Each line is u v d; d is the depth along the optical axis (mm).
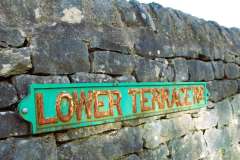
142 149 2598
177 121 3035
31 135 1845
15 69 1796
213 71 3713
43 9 1994
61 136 1996
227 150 3844
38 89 1847
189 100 3172
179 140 3041
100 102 2205
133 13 2701
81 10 2215
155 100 2713
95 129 2203
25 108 1774
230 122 3980
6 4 1810
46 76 1940
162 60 2904
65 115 1976
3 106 1732
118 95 2348
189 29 3451
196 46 3422
